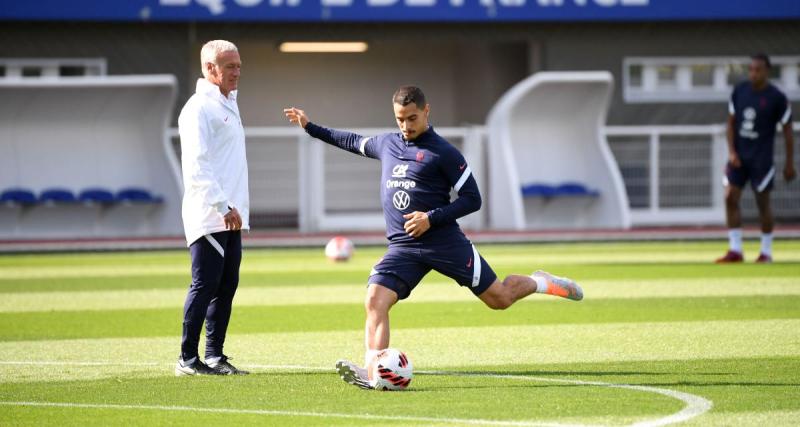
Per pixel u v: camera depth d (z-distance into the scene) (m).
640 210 99.56
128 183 93.44
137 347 34.56
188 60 103.69
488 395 25.92
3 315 42.62
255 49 118.56
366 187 98.19
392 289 27.45
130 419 23.62
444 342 35.12
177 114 103.50
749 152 60.59
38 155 91.94
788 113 59.91
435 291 51.03
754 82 59.75
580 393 26.09
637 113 110.19
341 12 103.06
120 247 80.19
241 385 27.55
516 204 93.69
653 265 61.84
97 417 23.86
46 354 33.12
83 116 91.75
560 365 30.45
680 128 99.19
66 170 92.31
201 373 29.16
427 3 104.25
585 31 109.06
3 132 91.00
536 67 111.75
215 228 28.64
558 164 98.38
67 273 61.06
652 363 30.61
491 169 96.81
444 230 27.73
